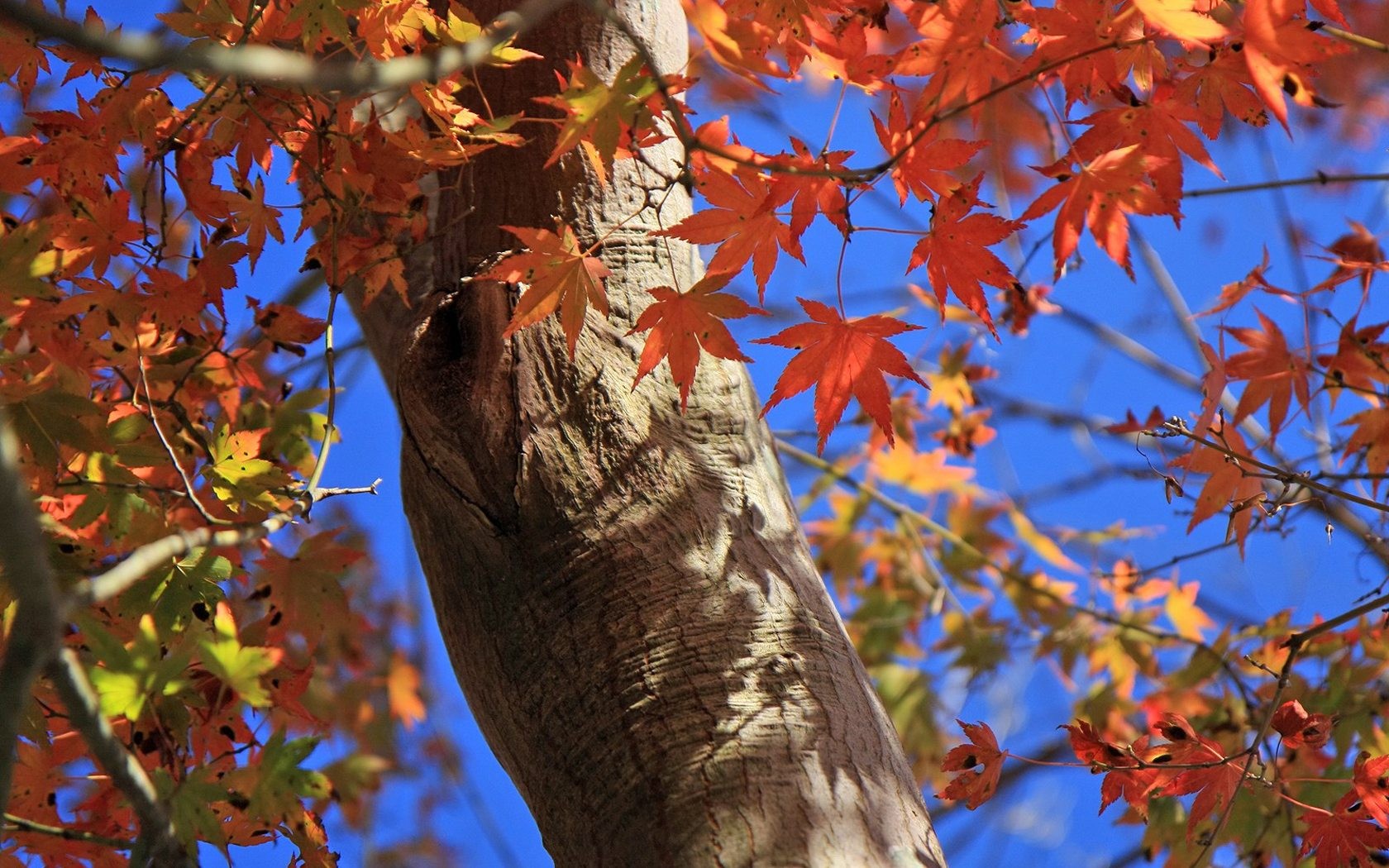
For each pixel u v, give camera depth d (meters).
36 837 2.04
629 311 2.04
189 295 2.09
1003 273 2.00
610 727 1.94
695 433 2.02
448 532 2.00
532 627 1.97
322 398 2.16
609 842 1.93
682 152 2.11
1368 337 2.13
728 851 1.90
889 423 2.00
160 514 2.05
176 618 2.03
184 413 2.07
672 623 1.96
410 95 2.06
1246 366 2.14
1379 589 2.10
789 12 2.02
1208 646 2.41
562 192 2.07
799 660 1.96
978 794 2.05
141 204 2.08
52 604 1.83
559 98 1.96
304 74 1.82
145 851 1.90
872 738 1.95
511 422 2.00
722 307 2.00
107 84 2.08
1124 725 2.62
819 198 2.00
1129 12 2.01
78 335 2.10
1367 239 2.23
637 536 1.98
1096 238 2.01
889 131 2.00
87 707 1.86
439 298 2.04
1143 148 2.01
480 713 1.99
